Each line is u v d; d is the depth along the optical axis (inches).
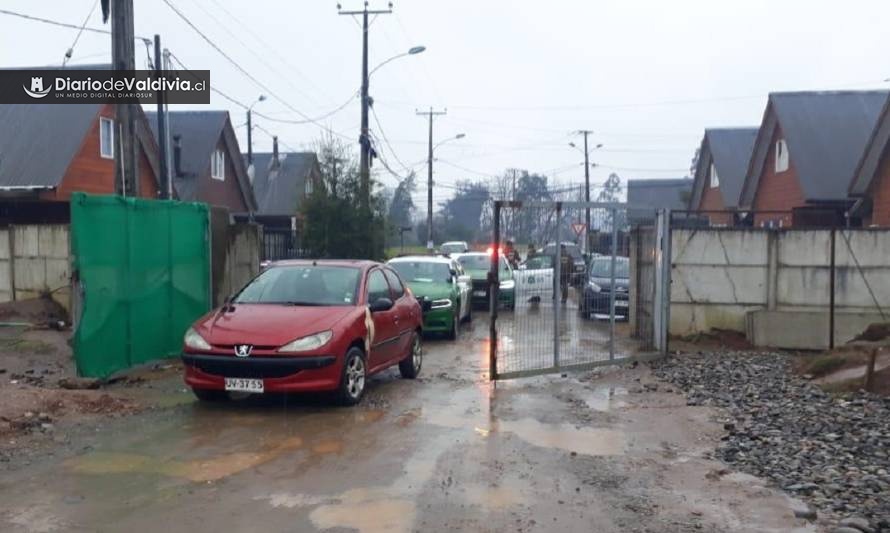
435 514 215.0
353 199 1036.5
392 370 463.8
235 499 224.5
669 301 514.6
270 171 1750.7
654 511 220.8
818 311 522.3
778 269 526.9
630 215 510.0
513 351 448.5
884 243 514.0
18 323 602.2
